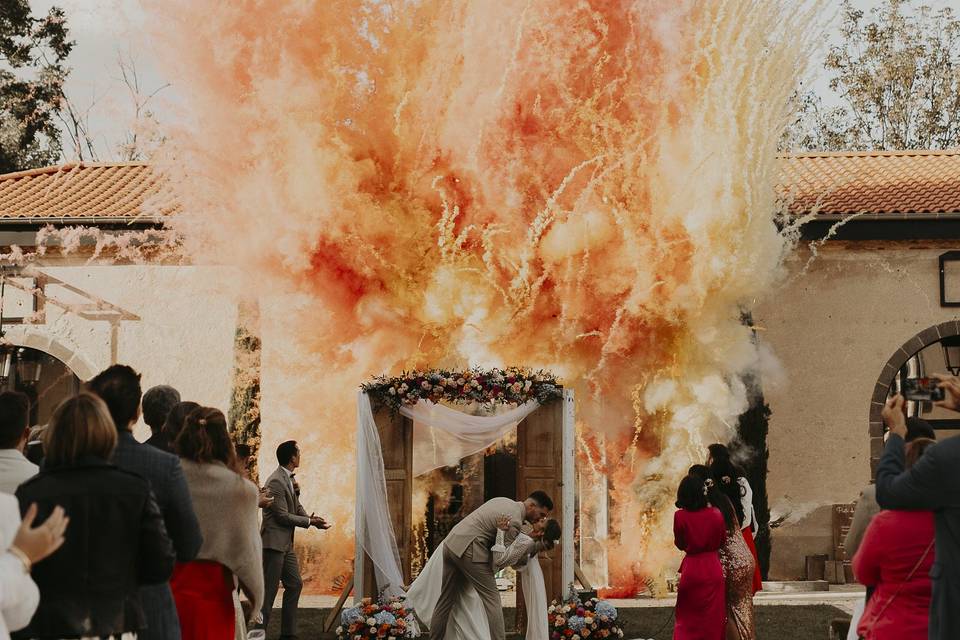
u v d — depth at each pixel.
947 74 37.59
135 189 19.34
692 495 8.64
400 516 11.23
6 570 3.72
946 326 16.95
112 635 4.43
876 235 16.75
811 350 16.95
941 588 4.98
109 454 4.57
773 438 16.80
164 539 4.63
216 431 6.00
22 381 20.33
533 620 9.73
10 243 17.53
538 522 9.46
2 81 33.41
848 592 15.16
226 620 5.85
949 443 4.96
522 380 11.34
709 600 8.52
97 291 17.48
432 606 9.96
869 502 6.31
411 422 11.37
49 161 34.25
